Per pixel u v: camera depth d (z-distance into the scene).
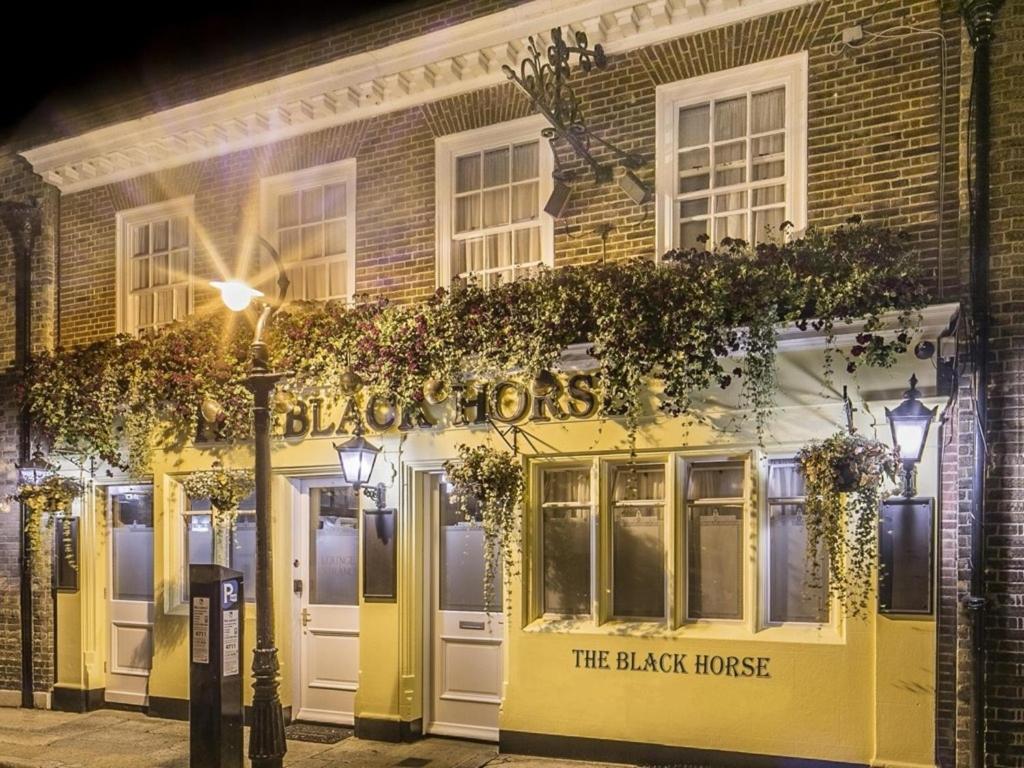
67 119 11.29
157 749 8.76
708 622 7.78
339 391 8.97
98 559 10.68
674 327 7.32
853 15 7.61
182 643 9.95
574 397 8.07
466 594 8.88
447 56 9.01
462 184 9.34
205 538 10.09
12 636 11.08
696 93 8.25
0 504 11.20
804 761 7.15
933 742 6.79
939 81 7.28
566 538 8.38
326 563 9.57
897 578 6.92
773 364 7.39
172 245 10.80
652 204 8.31
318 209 10.09
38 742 9.10
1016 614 6.72
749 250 7.76
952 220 7.14
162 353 9.88
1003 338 6.87
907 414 6.66
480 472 7.87
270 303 9.05
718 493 7.86
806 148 7.72
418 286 9.30
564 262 8.66
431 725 8.89
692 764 7.51
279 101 9.81
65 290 11.38
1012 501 6.78
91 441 10.31
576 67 8.70
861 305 6.91
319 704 9.47
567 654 8.05
